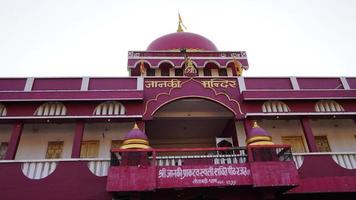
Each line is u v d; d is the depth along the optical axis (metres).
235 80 14.18
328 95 13.86
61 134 14.68
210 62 18.34
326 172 12.17
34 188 10.91
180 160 11.05
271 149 11.11
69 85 13.43
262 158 10.95
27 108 12.61
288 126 15.72
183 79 13.87
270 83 14.38
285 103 13.75
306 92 13.85
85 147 14.51
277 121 15.68
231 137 15.38
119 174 9.91
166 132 17.27
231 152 14.59
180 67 18.05
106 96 12.82
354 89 14.39
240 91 13.82
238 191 11.15
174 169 10.22
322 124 15.88
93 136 14.73
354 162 12.51
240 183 10.16
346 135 15.69
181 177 10.12
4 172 11.09
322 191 11.34
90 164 11.50
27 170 11.23
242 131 14.62
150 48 20.64
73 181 11.11
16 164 11.29
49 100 12.57
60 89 13.30
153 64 17.95
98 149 14.46
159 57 18.19
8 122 12.44
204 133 17.62
